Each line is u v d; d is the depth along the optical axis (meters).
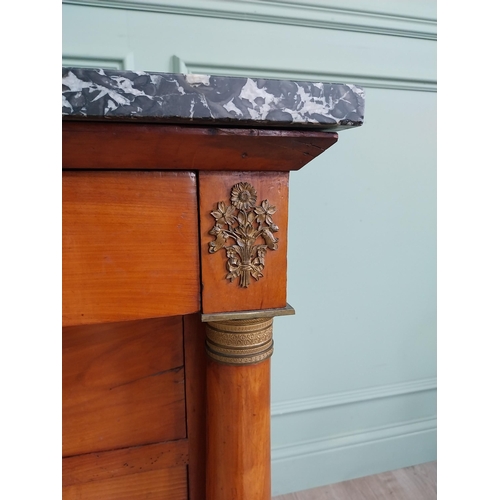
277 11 0.77
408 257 0.95
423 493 0.93
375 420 0.99
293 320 0.89
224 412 0.37
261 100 0.26
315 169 0.85
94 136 0.26
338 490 0.94
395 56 0.87
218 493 0.38
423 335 0.99
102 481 0.42
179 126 0.26
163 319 0.42
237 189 0.31
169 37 0.73
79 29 0.70
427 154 0.93
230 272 0.32
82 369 0.40
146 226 0.30
